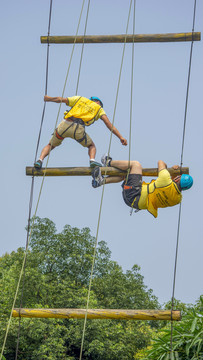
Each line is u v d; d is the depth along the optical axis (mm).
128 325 41938
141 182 13289
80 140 13953
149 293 47688
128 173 13367
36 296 40875
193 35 14664
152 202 13125
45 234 45719
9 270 43062
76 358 41094
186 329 14570
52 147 14172
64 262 45188
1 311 38656
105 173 13367
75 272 45312
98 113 13953
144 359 14664
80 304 40750
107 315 12180
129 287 46281
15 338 37625
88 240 46625
